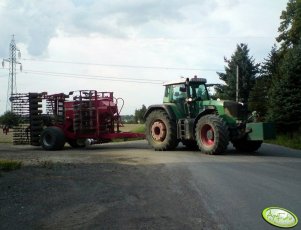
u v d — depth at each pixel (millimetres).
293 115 23141
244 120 14273
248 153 14648
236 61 40250
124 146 19094
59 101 18797
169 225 5539
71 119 18500
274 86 23969
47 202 6766
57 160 12664
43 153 15703
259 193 7312
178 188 7777
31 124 18875
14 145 20641
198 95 15688
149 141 16375
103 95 18203
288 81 23156
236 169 10117
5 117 20641
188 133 15047
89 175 9336
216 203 6641
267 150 16078
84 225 5578
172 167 10523
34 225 5602
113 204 6629
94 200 6895
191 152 14898
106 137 17875
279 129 23781
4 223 5688
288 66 23297
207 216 5930
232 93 39844
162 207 6426
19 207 6469
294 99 23000
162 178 8867
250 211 6168
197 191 7500
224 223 5609
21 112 19172
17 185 8117
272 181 8445
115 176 9180
